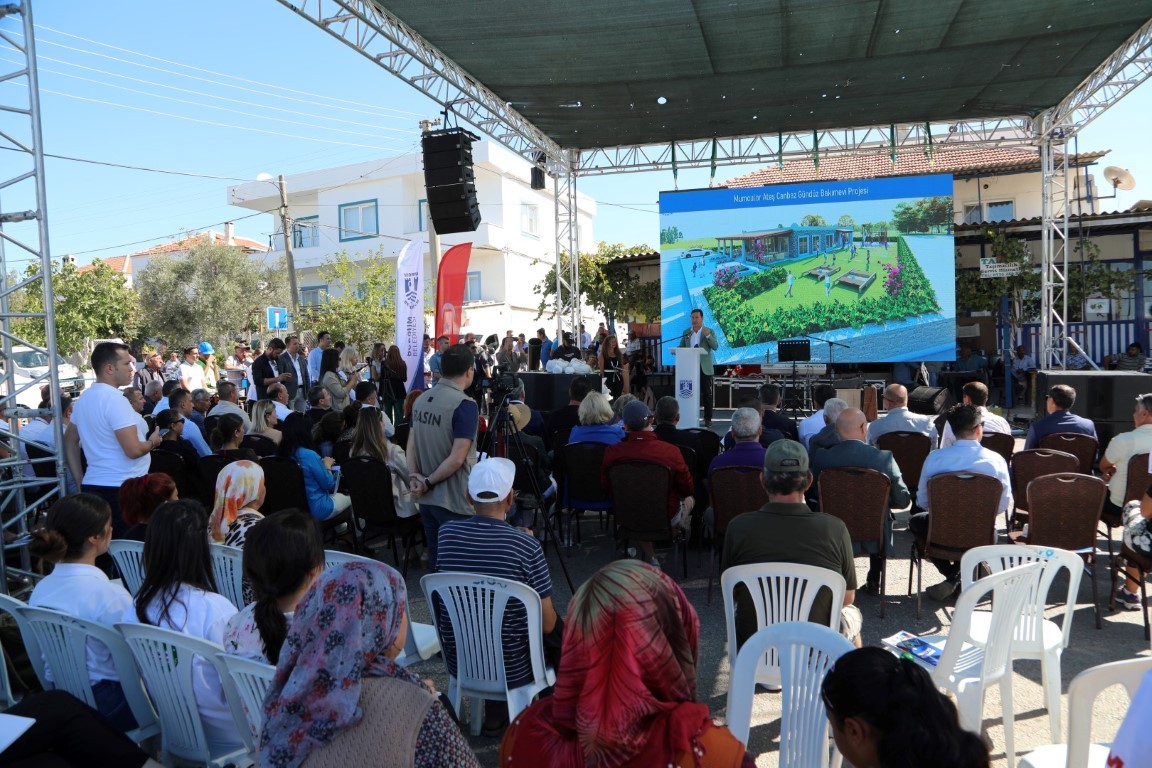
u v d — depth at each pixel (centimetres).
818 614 304
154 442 606
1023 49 914
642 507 499
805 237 1438
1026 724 335
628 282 1752
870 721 143
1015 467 514
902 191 1398
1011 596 292
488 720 335
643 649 145
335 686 145
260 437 631
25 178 512
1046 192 1205
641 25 818
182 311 2361
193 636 250
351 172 2858
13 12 495
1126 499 480
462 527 311
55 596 282
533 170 1313
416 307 1029
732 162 1311
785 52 905
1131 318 1499
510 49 877
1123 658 392
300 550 221
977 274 1539
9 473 568
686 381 944
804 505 325
